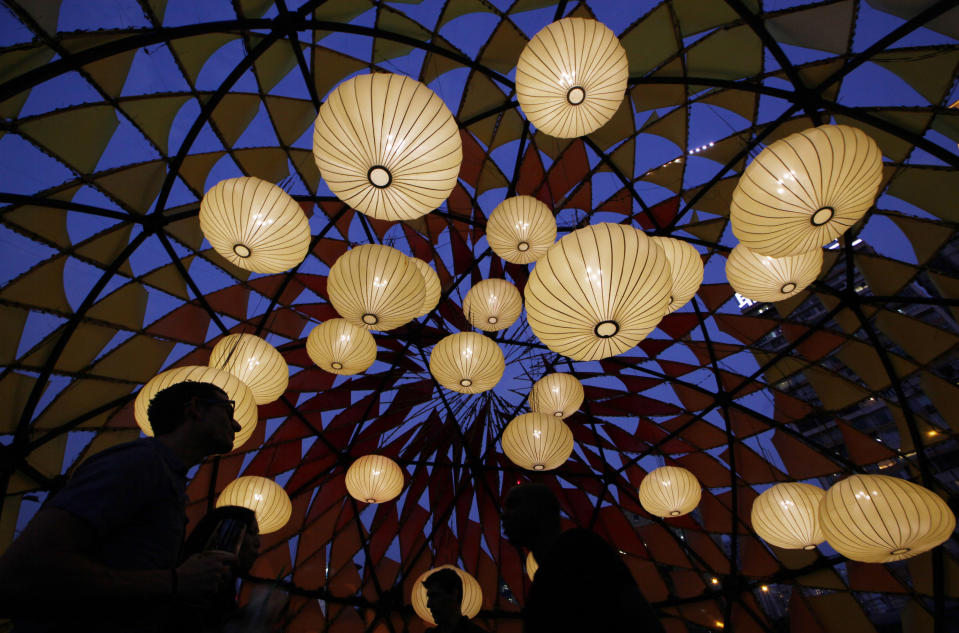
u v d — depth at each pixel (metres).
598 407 18.97
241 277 14.35
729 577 18.80
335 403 17.66
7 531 11.92
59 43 8.84
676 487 12.59
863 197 6.78
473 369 10.18
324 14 10.84
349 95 6.41
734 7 10.41
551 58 7.92
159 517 2.44
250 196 7.88
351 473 13.34
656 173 14.62
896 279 13.83
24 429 11.75
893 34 10.23
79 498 2.05
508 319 11.74
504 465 19.92
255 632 2.21
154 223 12.06
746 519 18.31
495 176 15.05
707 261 15.68
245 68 10.44
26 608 1.80
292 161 13.45
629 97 13.16
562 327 6.27
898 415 15.47
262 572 17.62
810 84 11.65
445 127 6.59
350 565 19.58
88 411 13.19
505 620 20.06
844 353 15.53
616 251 5.92
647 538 20.41
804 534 10.67
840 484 9.38
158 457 2.52
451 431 19.53
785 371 16.53
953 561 14.60
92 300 11.93
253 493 11.20
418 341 17.41
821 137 6.56
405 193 6.82
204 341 14.70
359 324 9.09
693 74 12.48
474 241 16.22
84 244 11.49
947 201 12.29
